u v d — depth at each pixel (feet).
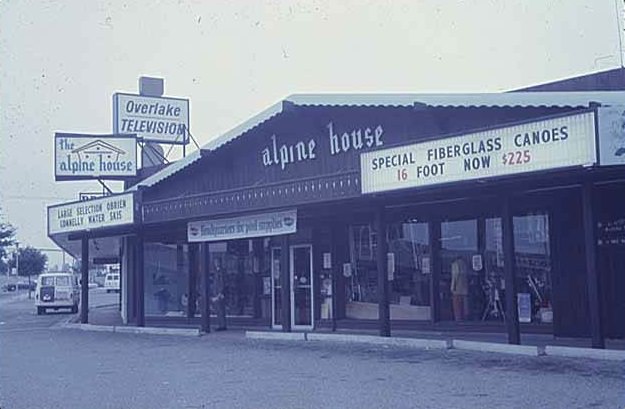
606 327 56.13
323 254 74.95
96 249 119.65
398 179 55.57
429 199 61.93
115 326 89.66
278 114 67.87
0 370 52.90
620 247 55.77
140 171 109.81
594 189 55.16
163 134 124.77
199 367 50.62
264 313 80.89
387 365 47.44
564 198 58.49
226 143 74.38
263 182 73.05
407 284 69.00
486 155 49.67
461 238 65.98
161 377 46.73
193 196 76.43
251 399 37.68
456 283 65.92
